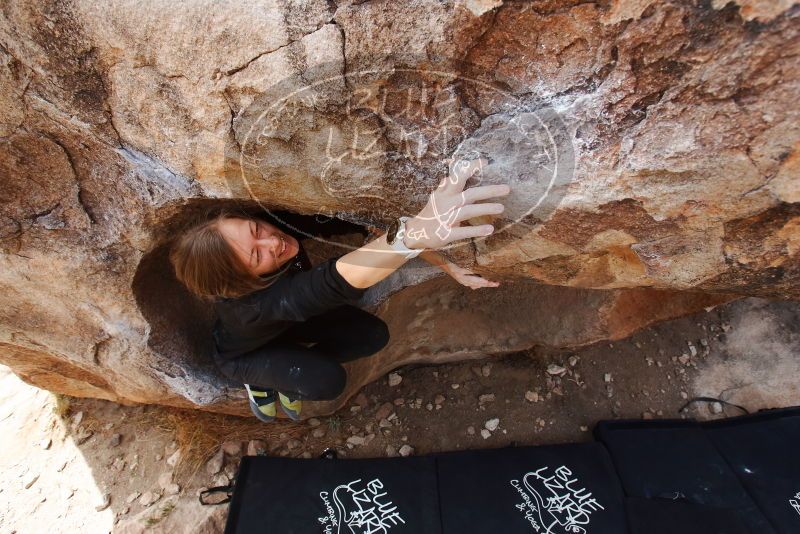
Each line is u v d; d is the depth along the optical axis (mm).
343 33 841
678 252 1009
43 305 1451
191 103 961
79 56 948
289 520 1714
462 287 1797
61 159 1131
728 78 764
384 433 2023
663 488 1698
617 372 2072
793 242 923
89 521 1929
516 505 1692
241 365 1401
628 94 836
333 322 1515
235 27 856
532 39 828
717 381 2045
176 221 1266
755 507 1626
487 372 2115
